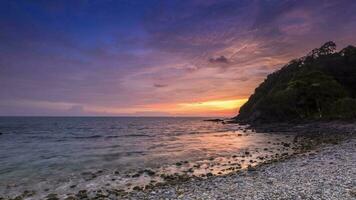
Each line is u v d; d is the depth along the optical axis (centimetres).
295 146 3875
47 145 4906
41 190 1909
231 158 3097
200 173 2327
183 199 1380
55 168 2689
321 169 1844
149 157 3300
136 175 2284
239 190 1468
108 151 3922
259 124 9956
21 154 3709
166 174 2317
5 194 1833
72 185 2022
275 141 4803
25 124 15388
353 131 5481
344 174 1642
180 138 6169
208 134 7325
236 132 7625
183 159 3119
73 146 4697
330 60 12388
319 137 4866
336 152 2588
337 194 1270
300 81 10112
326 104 9000
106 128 11556
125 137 6669
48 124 15650
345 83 11256
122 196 1612
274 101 10131
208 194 1434
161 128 11400
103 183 2066
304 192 1334
